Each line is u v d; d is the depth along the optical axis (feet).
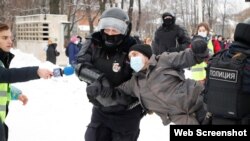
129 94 13.62
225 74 11.58
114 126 14.06
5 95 13.97
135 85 13.16
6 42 13.91
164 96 12.71
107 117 14.02
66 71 12.82
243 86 11.27
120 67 13.55
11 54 14.32
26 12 127.75
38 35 84.99
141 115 14.52
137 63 12.57
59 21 84.64
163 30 27.89
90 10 127.54
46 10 112.16
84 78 13.41
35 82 37.83
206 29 27.61
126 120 14.05
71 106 29.04
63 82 38.65
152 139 21.16
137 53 12.75
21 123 24.08
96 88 13.08
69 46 57.31
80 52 13.91
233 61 11.48
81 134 22.08
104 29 13.43
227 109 11.59
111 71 13.60
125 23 13.34
